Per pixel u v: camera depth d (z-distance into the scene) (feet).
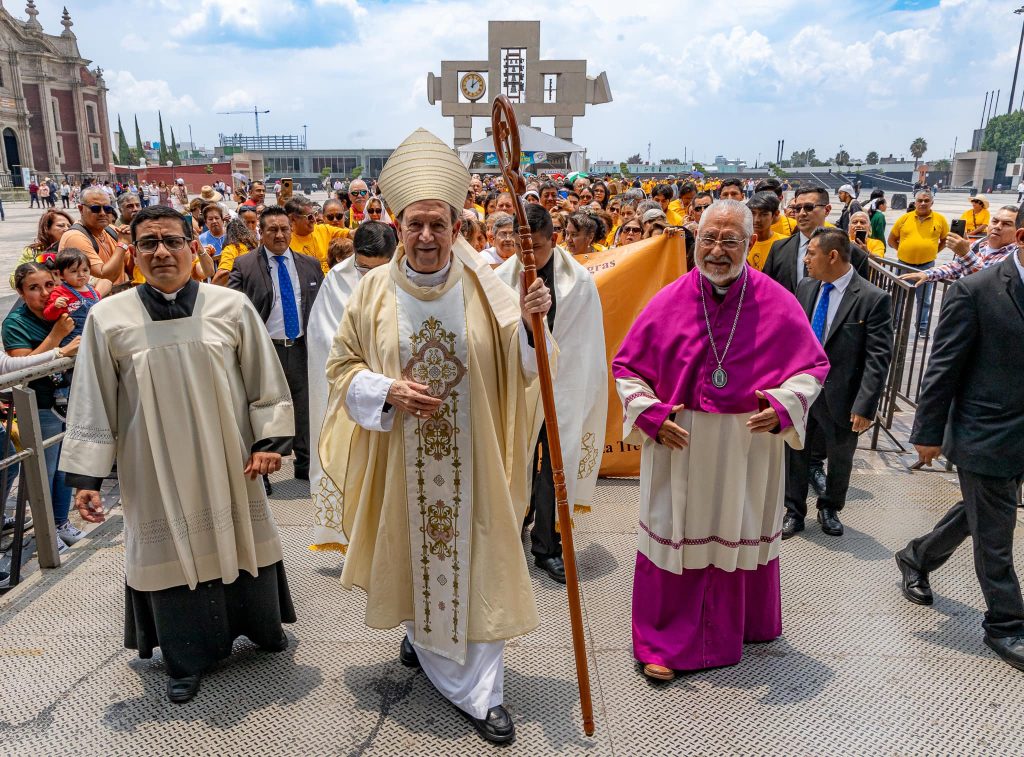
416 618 9.46
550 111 122.21
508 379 9.29
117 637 11.34
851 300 13.99
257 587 10.39
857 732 9.34
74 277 16.48
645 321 10.29
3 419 14.25
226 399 9.57
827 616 11.91
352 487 9.77
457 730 9.30
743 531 10.14
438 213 8.66
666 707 9.77
